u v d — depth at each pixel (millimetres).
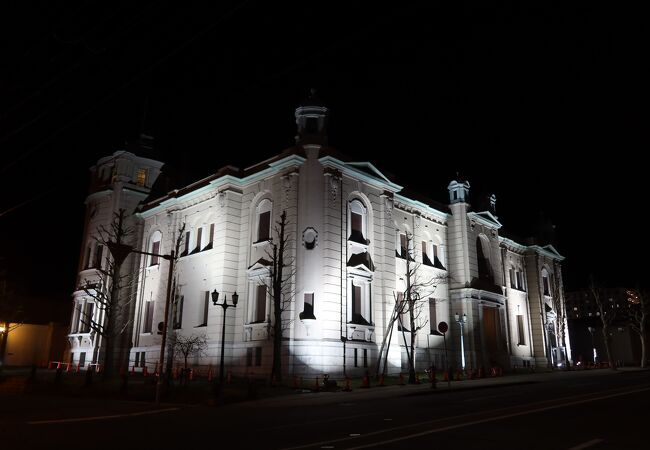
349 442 10906
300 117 38438
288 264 32875
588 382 30609
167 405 21406
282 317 33531
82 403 22234
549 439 11055
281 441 11242
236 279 38156
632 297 75188
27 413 18344
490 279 50312
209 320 37438
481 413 15727
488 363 44750
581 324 78500
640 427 12742
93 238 46531
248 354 35219
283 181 36531
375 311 36625
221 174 40656
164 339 23328
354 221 37812
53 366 54781
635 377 36062
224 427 13867
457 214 48000
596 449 9945
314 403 20891
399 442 10781
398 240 42188
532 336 57688
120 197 48719
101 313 45844
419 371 40219
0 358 48750
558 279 64500
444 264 46688
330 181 35812
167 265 43188
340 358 32938
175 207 44125
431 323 43188
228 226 38719
